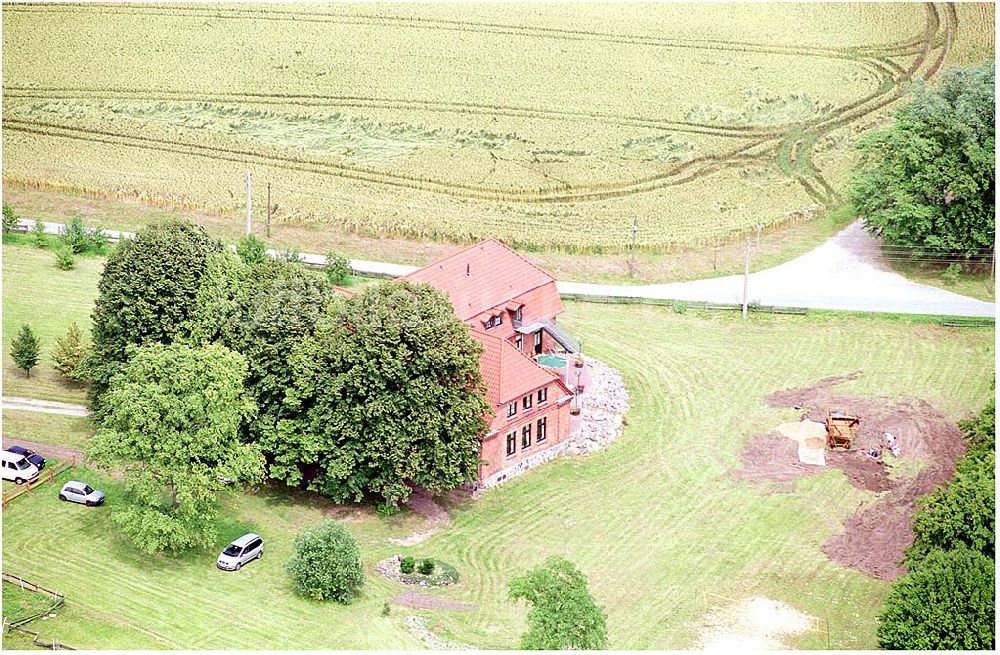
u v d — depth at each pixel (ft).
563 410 440.04
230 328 406.82
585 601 321.32
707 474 431.02
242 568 372.79
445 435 395.96
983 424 403.75
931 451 443.32
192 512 370.32
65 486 400.67
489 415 401.70
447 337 391.45
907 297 542.16
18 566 368.27
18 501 399.85
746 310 529.86
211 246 439.22
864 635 355.97
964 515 353.92
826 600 370.73
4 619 342.85
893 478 429.38
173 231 435.53
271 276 418.72
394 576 372.79
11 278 541.75
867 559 389.60
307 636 341.82
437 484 395.55
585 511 410.11
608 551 390.83
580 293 546.26
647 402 472.44
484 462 403.13
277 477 399.44
